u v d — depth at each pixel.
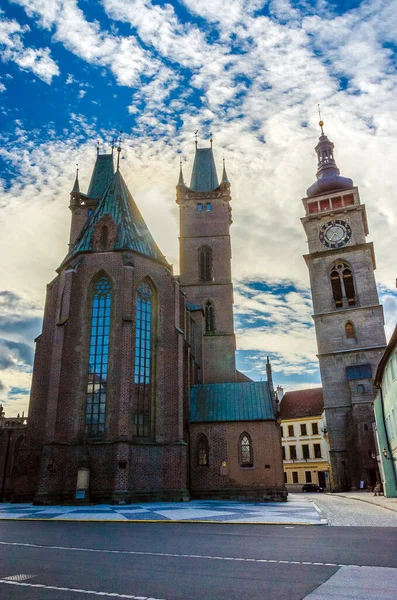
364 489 62.16
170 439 42.53
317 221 82.75
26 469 42.09
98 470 38.47
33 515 27.05
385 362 46.22
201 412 49.69
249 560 12.16
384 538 16.14
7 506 35.66
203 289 70.56
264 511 29.48
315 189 87.31
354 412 66.62
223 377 65.81
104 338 43.03
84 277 44.91
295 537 16.84
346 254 78.44
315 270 79.56
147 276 46.31
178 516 25.94
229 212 75.38
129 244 45.97
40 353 47.62
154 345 44.91
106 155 75.81
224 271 71.56
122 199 50.78
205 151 82.31
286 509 31.38
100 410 40.69
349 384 68.75
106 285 44.91
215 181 78.88
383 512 28.73
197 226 74.19
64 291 43.84
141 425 41.62
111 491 37.50
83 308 43.81
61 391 40.28
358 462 65.12
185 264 72.19
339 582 9.49
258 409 48.59
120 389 39.78
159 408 43.06
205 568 11.17
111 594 8.83
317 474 95.75
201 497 45.25
